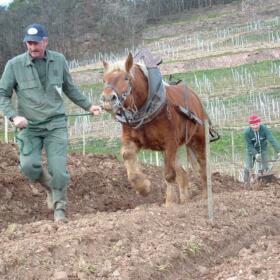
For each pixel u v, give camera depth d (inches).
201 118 363.6
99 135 1159.0
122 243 238.1
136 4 3420.3
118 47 2903.5
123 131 313.1
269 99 1346.0
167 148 313.3
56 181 274.1
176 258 238.2
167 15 3440.0
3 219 298.7
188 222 280.5
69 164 395.2
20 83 272.4
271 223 312.3
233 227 287.1
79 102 289.9
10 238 247.4
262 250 254.4
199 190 414.9
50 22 2874.0
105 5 3154.5
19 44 2556.6
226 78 1701.5
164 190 397.1
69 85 286.0
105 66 293.9
